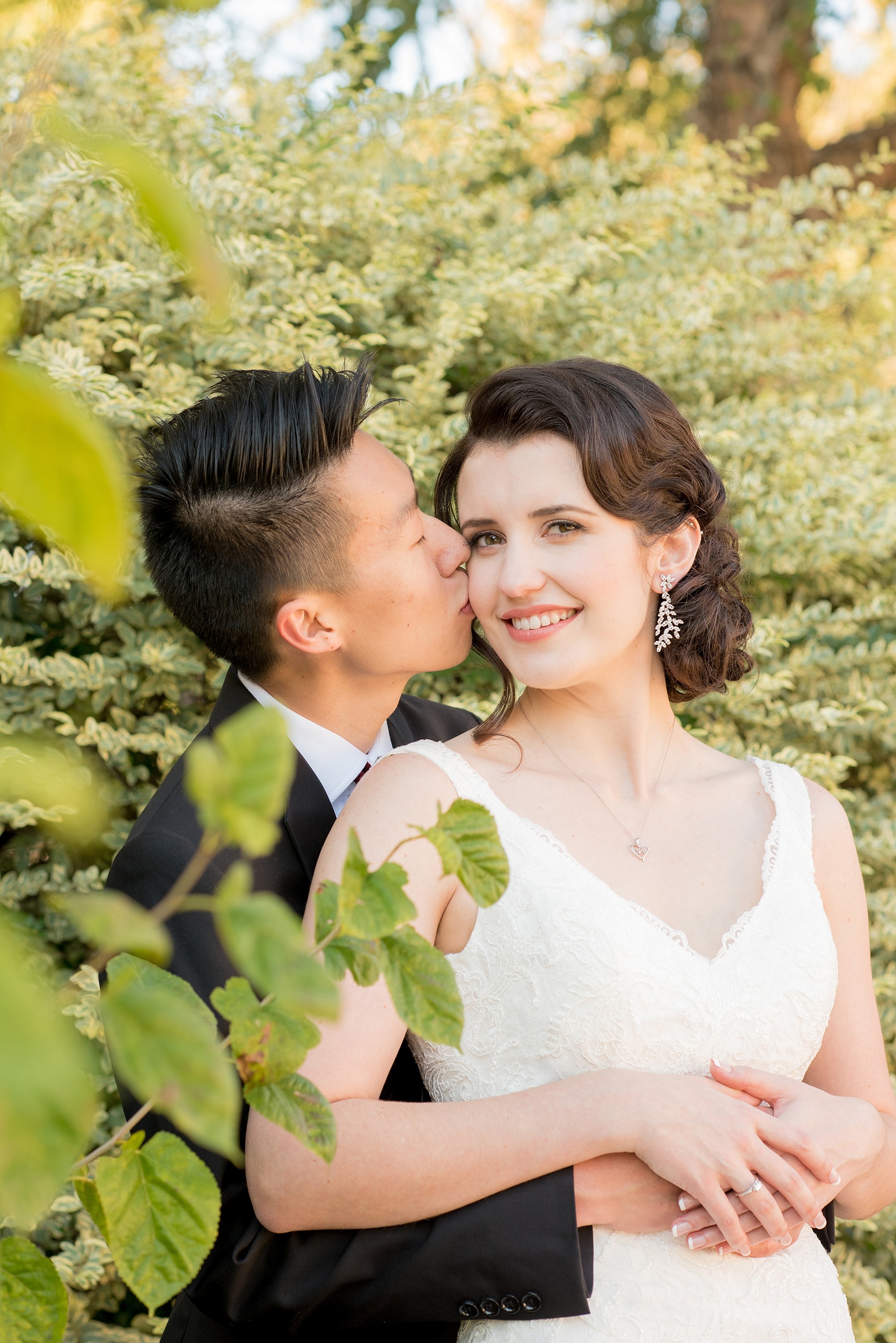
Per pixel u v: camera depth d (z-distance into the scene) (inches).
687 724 103.8
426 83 112.0
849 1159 49.1
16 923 18.0
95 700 89.2
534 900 50.8
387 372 109.7
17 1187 16.5
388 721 70.2
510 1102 46.9
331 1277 44.7
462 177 118.1
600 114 239.5
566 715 57.5
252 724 20.1
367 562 59.1
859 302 127.6
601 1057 49.5
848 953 57.2
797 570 105.9
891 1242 97.3
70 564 77.9
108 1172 26.4
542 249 116.3
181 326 96.9
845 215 134.6
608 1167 47.1
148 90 100.3
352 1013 46.1
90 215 88.6
